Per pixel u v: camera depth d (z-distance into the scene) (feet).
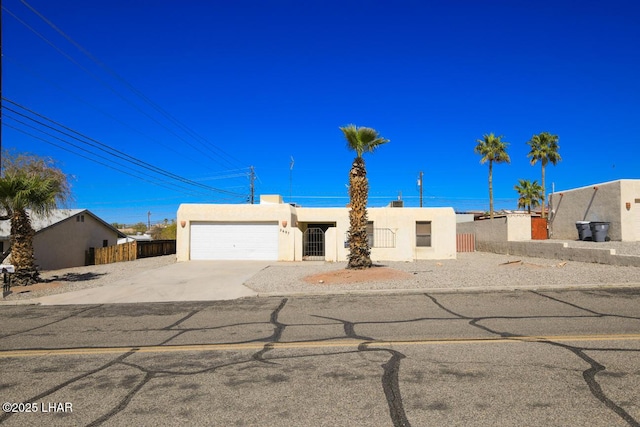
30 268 51.98
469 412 13.85
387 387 16.19
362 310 32.58
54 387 17.22
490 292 39.40
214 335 25.80
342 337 24.25
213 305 37.58
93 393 16.44
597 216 78.84
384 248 77.56
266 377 17.72
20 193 49.83
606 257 55.72
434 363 18.88
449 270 54.29
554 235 93.20
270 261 75.15
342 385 16.55
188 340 24.66
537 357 19.29
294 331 26.17
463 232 114.62
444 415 13.69
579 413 13.61
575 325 25.61
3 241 82.23
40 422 14.03
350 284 44.96
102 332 27.66
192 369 19.07
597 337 22.56
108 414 14.49
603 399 14.61
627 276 44.34
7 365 20.47
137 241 101.45
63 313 35.73
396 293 40.32
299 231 76.79
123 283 52.37
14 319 33.60
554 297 35.88
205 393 16.12
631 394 14.99
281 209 76.95
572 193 86.84
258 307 35.55
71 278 57.72
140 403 15.34
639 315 28.32
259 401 15.23
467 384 16.25
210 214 77.56
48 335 27.25
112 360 20.85
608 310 30.12
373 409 14.29
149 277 56.95
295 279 50.37
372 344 22.43
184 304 38.73
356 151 53.47
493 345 21.52
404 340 23.08
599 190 78.38
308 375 17.81
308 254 80.43
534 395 15.06
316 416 13.89
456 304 33.91
